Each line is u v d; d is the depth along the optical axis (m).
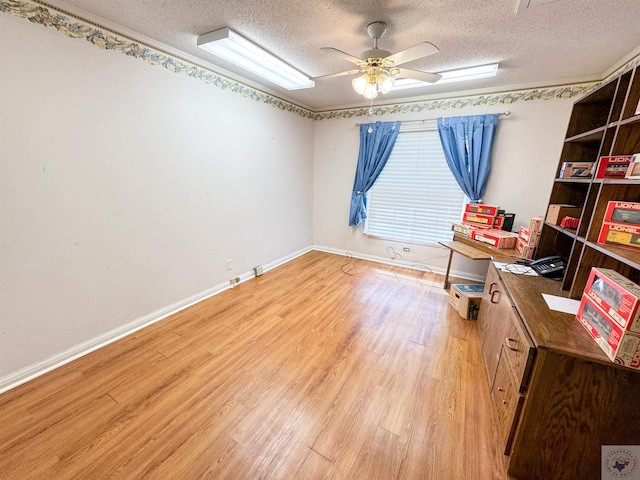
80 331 1.99
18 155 1.59
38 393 1.66
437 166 3.57
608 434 1.11
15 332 1.69
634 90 1.30
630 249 1.26
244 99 3.02
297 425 1.51
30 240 1.69
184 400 1.65
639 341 0.96
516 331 1.37
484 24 1.78
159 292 2.50
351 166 4.16
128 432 1.44
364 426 1.51
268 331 2.38
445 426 1.51
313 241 4.83
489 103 3.11
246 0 1.59
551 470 1.21
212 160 2.79
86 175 1.89
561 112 2.82
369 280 3.52
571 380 1.10
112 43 1.91
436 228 3.75
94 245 1.99
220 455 1.34
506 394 1.40
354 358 2.05
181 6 1.67
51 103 1.68
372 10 1.65
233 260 3.26
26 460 1.29
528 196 3.10
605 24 1.72
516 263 2.18
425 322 2.55
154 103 2.22
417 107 3.50
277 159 3.66
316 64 2.52
